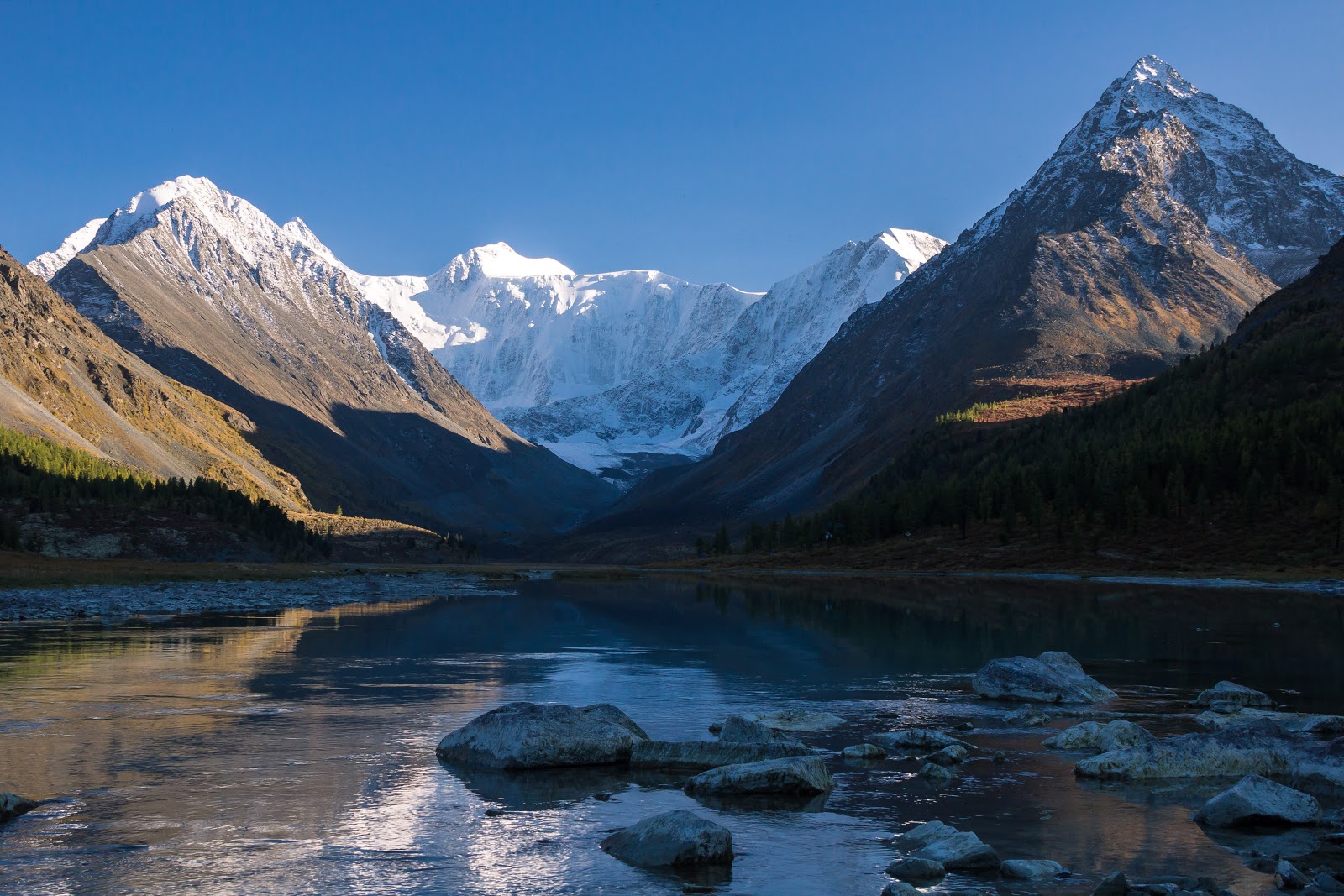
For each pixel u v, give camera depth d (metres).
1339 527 142.12
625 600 108.19
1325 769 25.14
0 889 17.28
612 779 25.77
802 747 27.42
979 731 32.34
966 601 100.81
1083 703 37.97
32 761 26.97
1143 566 151.25
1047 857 19.50
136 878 17.94
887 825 21.77
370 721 33.31
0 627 66.88
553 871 18.64
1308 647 57.44
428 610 90.94
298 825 21.28
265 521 193.62
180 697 38.16
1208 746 26.67
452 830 21.14
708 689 41.88
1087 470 182.50
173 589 108.81
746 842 20.44
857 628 71.50
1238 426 170.50
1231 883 18.09
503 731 27.58
